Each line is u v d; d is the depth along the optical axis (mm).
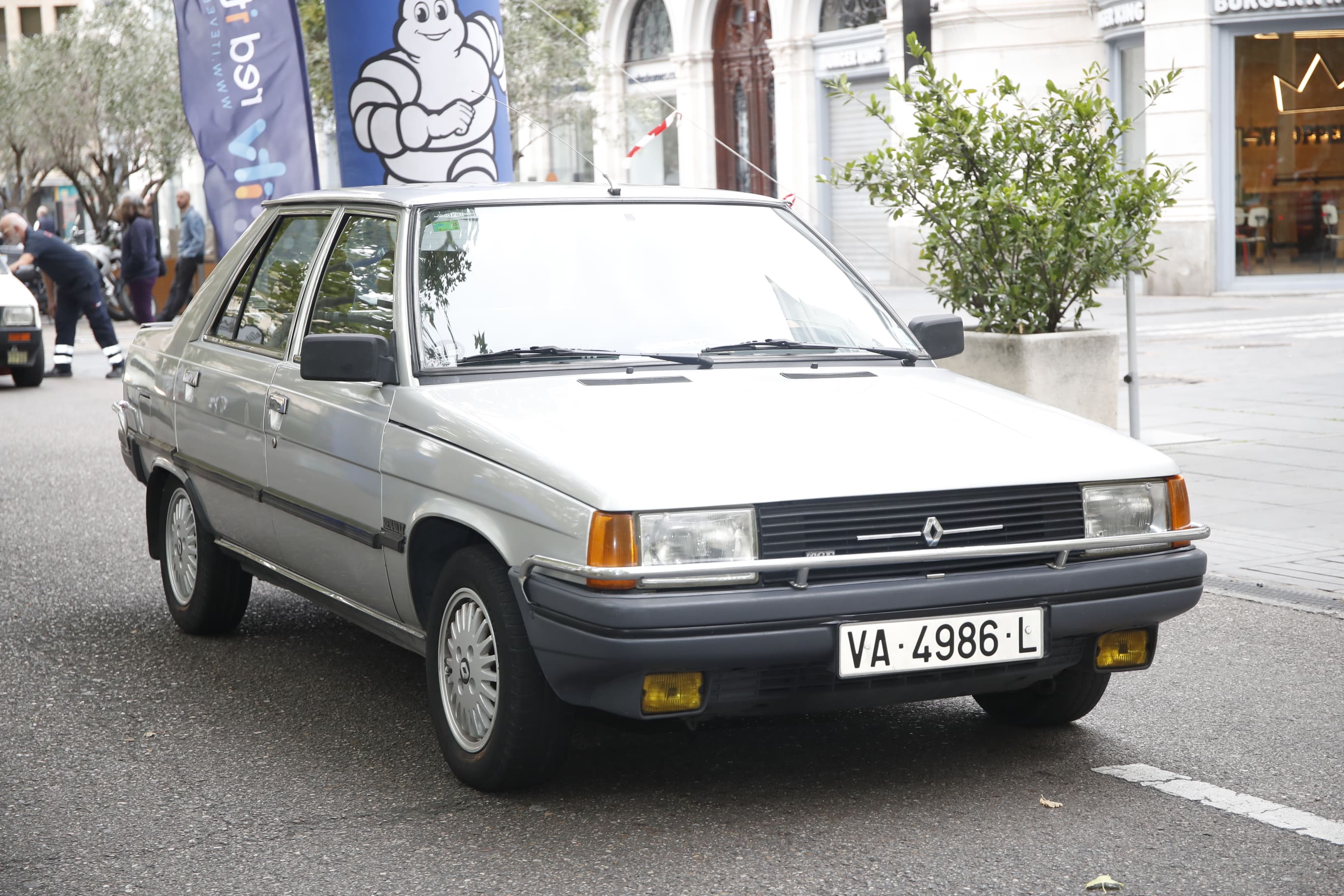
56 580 7887
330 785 4742
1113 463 4527
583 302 5184
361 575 5148
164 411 6648
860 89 31172
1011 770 4770
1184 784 4613
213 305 6492
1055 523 4398
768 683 4207
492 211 5367
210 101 11500
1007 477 4336
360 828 4359
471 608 4598
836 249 5906
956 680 4320
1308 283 24688
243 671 6133
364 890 3918
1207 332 18750
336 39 10789
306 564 5582
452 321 5027
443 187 5547
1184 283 24688
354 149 10875
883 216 30312
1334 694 5535
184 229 25391
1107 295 25281
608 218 5488
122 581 7852
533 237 5332
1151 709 5402
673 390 4738
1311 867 3959
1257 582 7121
